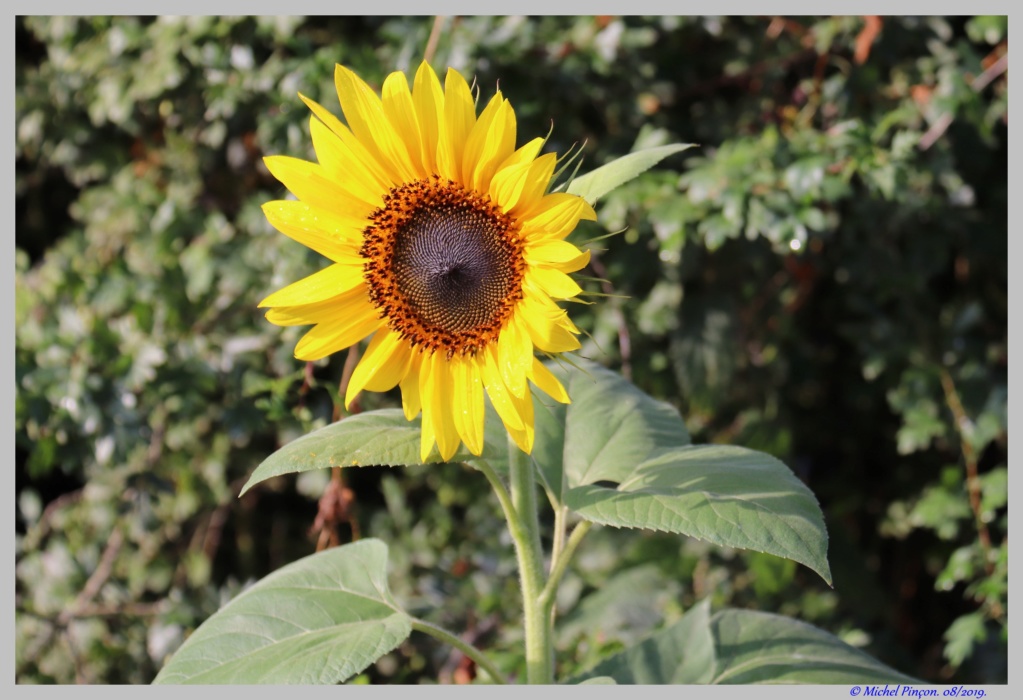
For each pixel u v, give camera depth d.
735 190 1.55
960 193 1.74
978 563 1.66
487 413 1.32
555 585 1.27
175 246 1.80
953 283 1.88
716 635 1.39
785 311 1.80
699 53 1.78
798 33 1.73
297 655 1.21
